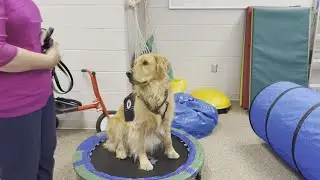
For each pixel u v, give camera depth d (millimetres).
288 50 3465
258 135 2662
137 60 2131
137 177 1946
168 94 2156
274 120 2309
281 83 2605
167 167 2080
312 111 2023
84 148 2316
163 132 2219
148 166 2055
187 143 2395
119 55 2863
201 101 3188
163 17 3811
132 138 2145
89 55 2869
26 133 1253
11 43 1169
